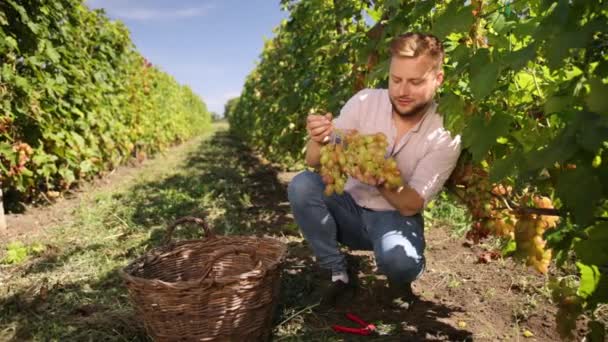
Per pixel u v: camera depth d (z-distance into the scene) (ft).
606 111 4.17
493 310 9.16
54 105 18.25
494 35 6.62
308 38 18.70
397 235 8.04
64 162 20.16
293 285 10.23
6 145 15.80
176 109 58.29
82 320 8.85
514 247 8.37
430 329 8.46
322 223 9.07
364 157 6.66
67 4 20.20
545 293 9.52
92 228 15.30
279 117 25.59
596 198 4.50
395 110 7.63
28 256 12.83
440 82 7.09
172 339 7.34
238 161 38.75
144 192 21.94
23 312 9.36
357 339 8.16
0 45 15.40
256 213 17.52
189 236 14.19
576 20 4.54
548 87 6.58
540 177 6.40
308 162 8.28
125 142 29.19
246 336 7.57
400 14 8.98
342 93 12.96
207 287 7.04
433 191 7.47
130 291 7.40
